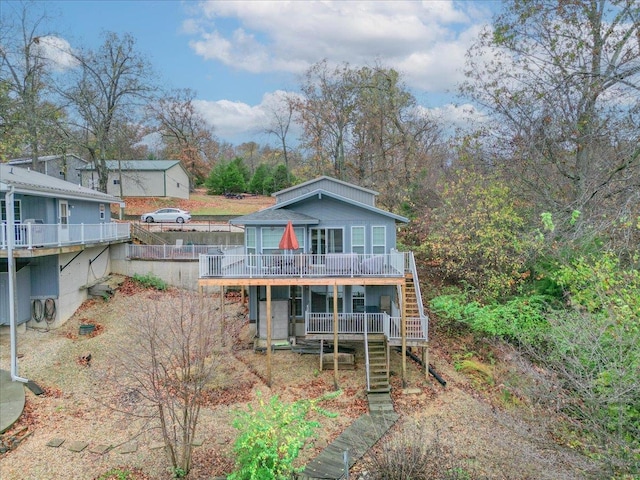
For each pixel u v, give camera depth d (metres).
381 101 35.16
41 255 16.75
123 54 35.34
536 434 9.01
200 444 11.68
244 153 87.12
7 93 29.62
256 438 9.60
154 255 24.69
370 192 20.89
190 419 10.73
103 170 35.47
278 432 9.95
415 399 14.47
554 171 19.47
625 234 10.55
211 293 24.22
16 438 11.30
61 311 18.64
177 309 12.78
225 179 59.44
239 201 51.75
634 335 8.55
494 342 16.98
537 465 8.88
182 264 24.30
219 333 15.27
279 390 14.82
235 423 10.02
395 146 34.47
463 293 20.88
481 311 18.02
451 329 20.09
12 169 19.38
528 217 20.20
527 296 18.52
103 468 10.51
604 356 8.84
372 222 18.48
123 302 21.20
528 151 19.14
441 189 28.83
